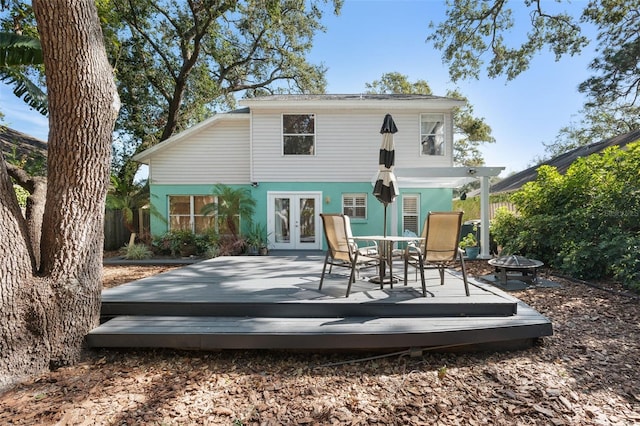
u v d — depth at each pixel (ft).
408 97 39.75
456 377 9.64
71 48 9.66
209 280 17.54
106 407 8.17
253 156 37.93
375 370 10.18
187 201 40.60
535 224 25.71
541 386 9.00
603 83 45.11
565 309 15.58
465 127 73.82
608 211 21.67
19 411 8.00
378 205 38.01
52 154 10.10
